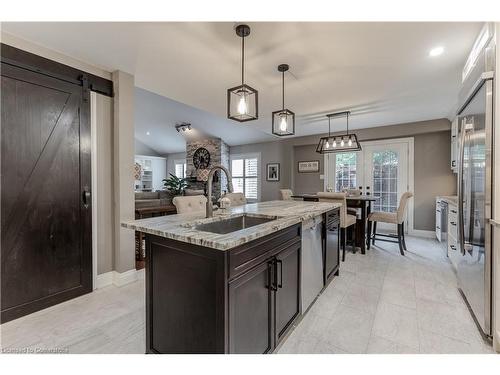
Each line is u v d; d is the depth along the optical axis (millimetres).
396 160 5258
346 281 2729
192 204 2447
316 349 1637
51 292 2184
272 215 1951
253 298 1356
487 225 1682
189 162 8312
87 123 2436
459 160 2316
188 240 1218
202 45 2137
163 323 1439
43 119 2123
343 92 3230
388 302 2262
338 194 3453
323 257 2422
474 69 1938
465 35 1962
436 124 4609
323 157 6273
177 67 2547
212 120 6617
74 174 2338
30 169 2051
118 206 2621
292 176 6715
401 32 1934
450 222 3293
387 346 1666
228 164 8039
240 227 2072
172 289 1387
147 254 1521
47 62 2152
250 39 2041
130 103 2711
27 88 2029
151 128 7914
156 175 9867
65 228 2273
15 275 1982
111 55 2295
